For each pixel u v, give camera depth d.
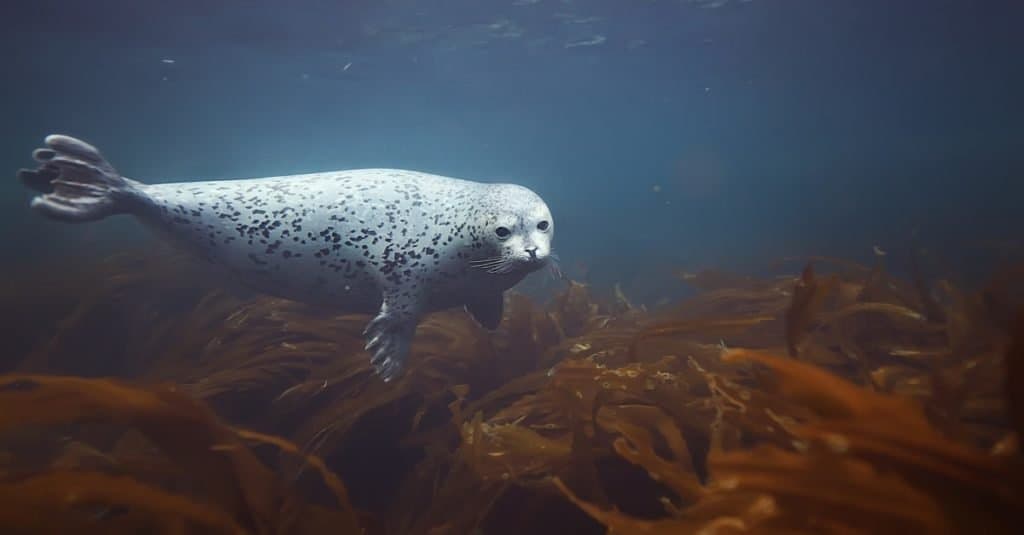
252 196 3.73
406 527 2.76
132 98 34.22
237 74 26.19
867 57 26.73
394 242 3.73
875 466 1.16
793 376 1.32
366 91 30.59
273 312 4.94
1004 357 1.18
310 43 20.23
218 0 15.47
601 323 5.04
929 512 1.11
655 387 2.53
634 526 1.62
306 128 48.72
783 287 4.48
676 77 29.67
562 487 1.77
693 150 91.25
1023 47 27.00
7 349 5.79
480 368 4.11
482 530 2.40
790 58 26.02
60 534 1.46
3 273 8.26
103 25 18.14
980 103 51.19
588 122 48.91
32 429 3.47
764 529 1.31
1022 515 1.05
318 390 3.86
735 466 1.27
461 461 2.62
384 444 3.64
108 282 6.04
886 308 3.29
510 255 3.67
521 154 87.19
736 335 3.87
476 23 18.31
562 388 2.53
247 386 3.97
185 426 1.80
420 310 3.85
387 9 16.48
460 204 3.80
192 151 76.50
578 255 17.97
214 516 1.59
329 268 3.76
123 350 5.71
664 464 1.97
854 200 36.16
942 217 20.38
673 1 16.98
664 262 15.01
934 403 2.16
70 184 3.49
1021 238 12.14
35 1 15.80
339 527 1.99
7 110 40.25
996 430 2.45
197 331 5.07
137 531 1.69
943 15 19.80
